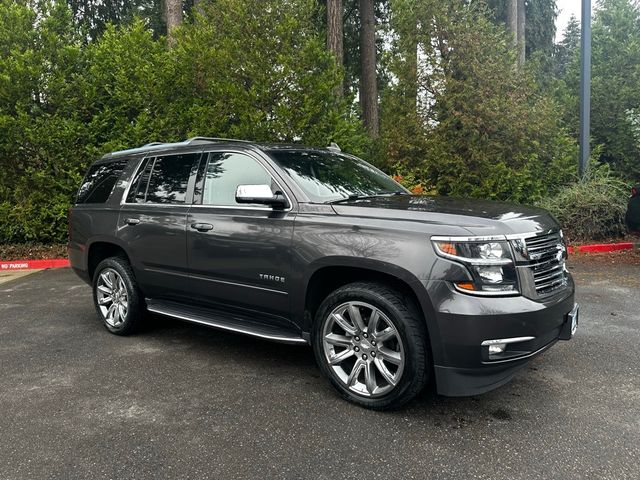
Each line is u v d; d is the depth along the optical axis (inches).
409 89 414.9
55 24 394.9
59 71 382.9
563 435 118.3
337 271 140.4
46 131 376.2
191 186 176.2
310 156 175.0
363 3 684.7
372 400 131.0
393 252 124.3
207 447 114.7
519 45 428.5
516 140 396.8
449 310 116.2
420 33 403.9
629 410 130.3
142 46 407.2
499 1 842.8
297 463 107.9
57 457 111.0
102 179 213.9
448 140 405.1
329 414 130.5
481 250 117.6
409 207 136.9
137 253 187.5
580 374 154.3
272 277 147.8
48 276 332.8
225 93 375.9
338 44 539.5
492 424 124.2
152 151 197.3
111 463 108.5
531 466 105.7
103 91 402.0
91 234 206.2
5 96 373.4
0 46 381.1
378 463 107.5
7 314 236.4
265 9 382.0
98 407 135.6
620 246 370.9
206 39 385.1
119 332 199.0
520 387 145.7
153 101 397.7
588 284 273.3
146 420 128.0
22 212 387.5
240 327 161.6
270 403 137.3
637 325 201.6
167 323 217.6
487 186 391.5
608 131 466.0
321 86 376.8
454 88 394.3
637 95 442.6
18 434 121.4
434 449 113.0
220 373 159.6
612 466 105.1
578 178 414.0
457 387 120.1
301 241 140.9
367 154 453.4
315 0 424.2
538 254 126.6
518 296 119.7
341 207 140.9
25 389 148.0
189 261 169.8
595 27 491.8
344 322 136.0
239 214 157.8
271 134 376.5
